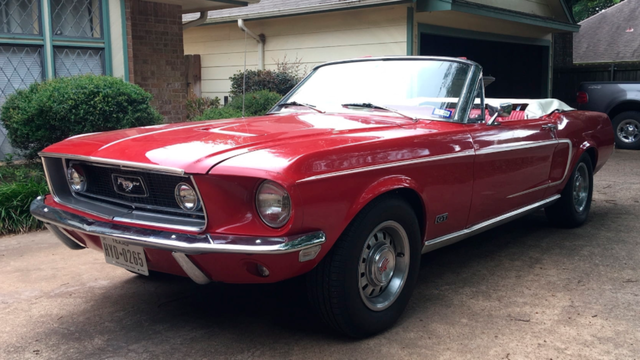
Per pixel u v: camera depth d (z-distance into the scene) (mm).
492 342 2971
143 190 2887
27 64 7215
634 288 3752
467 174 3533
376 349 2902
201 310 3436
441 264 4305
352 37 10711
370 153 2869
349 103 3977
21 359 2809
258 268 2633
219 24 12758
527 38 13289
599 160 5570
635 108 11594
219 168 2510
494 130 3820
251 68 12430
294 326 3195
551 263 4301
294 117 3662
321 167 2600
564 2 13234
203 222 2648
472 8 9930
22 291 3750
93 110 6176
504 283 3871
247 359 2803
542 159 4406
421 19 10156
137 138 3104
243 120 3646
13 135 6344
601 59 23547
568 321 3230
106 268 4234
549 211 5254
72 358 2818
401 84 3979
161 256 2729
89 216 3006
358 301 2877
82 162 3156
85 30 7703
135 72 9711
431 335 3062
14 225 5184
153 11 9859
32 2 7188
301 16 11320
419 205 3305
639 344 2943
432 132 3318
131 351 2895
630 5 26281
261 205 2520
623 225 5449
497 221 4051
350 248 2779
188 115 11352
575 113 5234
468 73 3826
